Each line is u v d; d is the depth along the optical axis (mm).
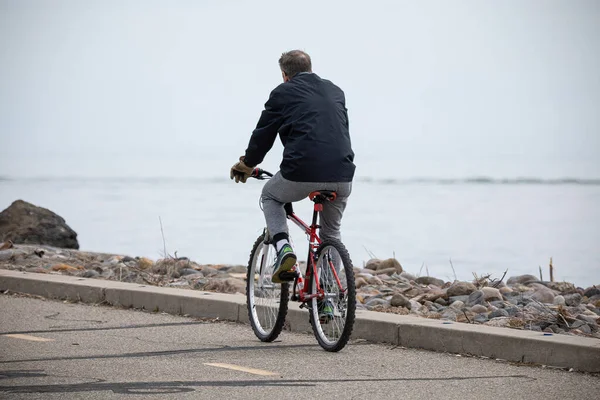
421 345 19281
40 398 14453
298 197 19281
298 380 16000
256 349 19172
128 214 110875
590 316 22375
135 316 23641
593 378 16297
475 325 19188
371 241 76375
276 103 19422
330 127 19125
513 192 197500
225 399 14539
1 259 35406
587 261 59125
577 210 125000
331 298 18828
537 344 17500
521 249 69125
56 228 44969
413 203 145500
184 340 20203
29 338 20109
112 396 14625
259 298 20641
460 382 15922
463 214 115750
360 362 17734
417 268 55719
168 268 32625
